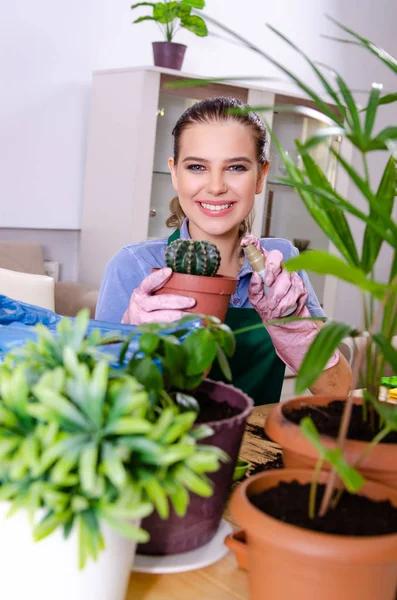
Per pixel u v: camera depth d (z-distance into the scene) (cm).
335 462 52
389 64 67
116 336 68
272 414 71
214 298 98
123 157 321
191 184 138
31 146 328
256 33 398
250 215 157
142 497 54
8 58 315
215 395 80
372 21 460
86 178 341
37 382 55
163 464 52
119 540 56
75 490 52
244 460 96
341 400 77
